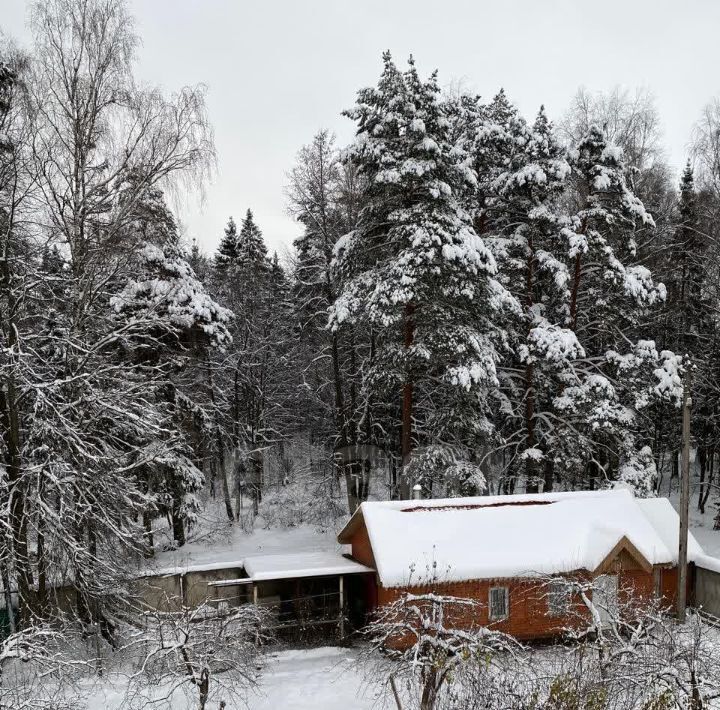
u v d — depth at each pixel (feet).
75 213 54.08
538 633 60.34
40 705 36.24
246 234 149.69
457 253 68.90
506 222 92.07
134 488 57.47
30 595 50.90
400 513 65.26
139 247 62.34
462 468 75.41
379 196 77.05
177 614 41.52
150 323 59.57
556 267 81.76
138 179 56.44
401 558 59.82
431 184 70.54
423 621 35.83
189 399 84.69
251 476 124.77
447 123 73.00
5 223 51.85
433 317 73.77
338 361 111.04
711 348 100.99
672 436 105.50
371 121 75.46
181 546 92.79
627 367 82.69
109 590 52.95
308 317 104.68
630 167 88.99
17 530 49.83
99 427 60.54
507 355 91.25
